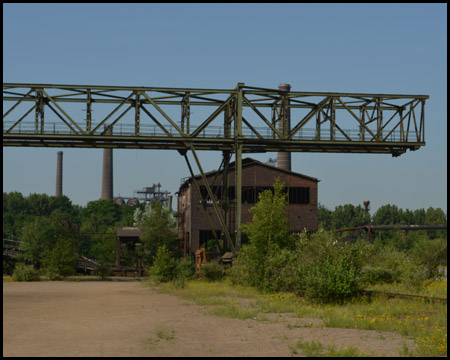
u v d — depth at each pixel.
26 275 52.22
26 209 165.88
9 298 26.83
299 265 24.70
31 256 64.19
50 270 54.59
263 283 29.03
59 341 13.02
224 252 46.41
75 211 179.25
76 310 20.70
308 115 43.09
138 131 41.47
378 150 44.31
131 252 77.62
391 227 61.06
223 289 31.23
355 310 18.62
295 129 42.84
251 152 43.78
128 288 37.69
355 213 138.00
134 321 17.08
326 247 24.50
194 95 42.38
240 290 30.53
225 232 43.25
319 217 140.62
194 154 42.00
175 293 30.22
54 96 40.44
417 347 11.85
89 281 54.12
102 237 103.12
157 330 14.96
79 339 13.33
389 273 28.78
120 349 11.98
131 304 23.45
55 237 64.94
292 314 18.84
